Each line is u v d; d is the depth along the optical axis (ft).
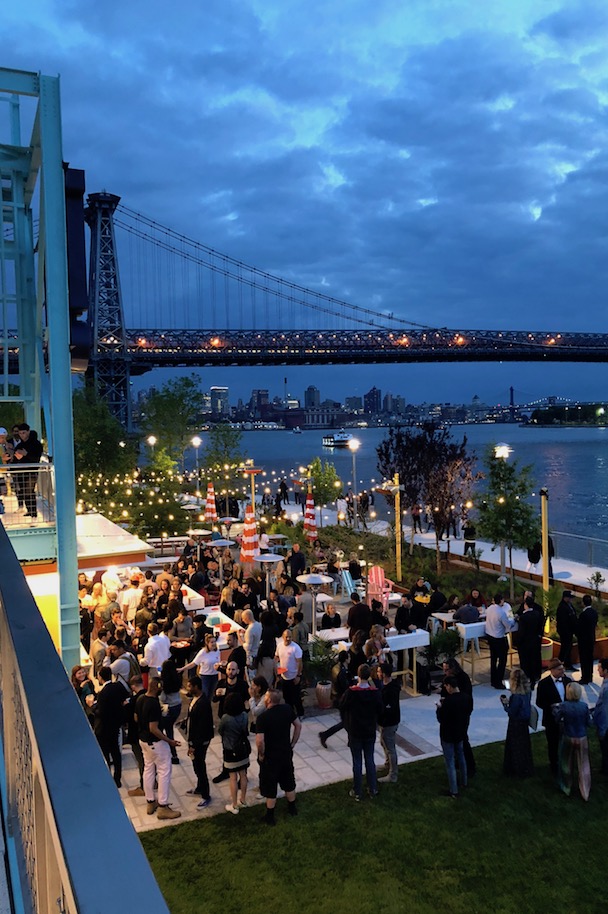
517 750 29.94
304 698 40.06
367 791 28.84
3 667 6.74
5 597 5.65
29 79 30.27
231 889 22.47
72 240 30.66
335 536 85.15
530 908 21.45
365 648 31.78
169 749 27.14
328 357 320.91
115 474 122.01
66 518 30.94
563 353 358.23
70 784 2.95
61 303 30.45
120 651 32.24
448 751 28.45
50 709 3.66
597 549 75.10
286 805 27.84
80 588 47.03
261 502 126.11
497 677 41.45
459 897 21.98
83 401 139.33
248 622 39.24
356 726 27.99
